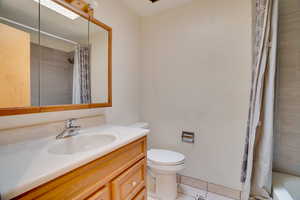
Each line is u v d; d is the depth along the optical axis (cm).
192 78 167
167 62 181
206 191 161
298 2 126
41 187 49
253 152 118
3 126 78
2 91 75
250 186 121
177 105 177
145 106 198
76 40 113
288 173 133
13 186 42
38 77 91
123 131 109
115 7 153
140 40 198
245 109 141
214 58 154
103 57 135
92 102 125
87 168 64
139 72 196
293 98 130
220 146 154
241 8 141
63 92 104
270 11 111
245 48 140
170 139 182
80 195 61
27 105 85
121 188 83
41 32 92
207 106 159
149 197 156
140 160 105
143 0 161
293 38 129
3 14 76
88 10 120
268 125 112
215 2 152
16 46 81
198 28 162
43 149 73
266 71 114
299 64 127
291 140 131
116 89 158
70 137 93
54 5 99
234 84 146
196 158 167
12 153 67
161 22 184
